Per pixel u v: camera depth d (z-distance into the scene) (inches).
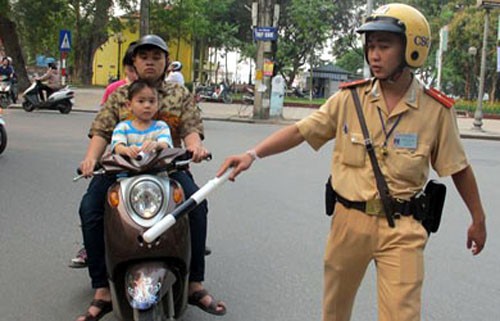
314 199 339.6
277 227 279.4
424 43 118.3
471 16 1873.8
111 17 1796.3
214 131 676.7
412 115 120.6
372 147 121.6
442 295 207.5
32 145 484.1
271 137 128.8
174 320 156.0
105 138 168.7
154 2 1841.8
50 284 202.5
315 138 128.5
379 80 122.0
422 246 119.8
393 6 119.6
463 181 125.9
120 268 145.6
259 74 885.8
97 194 160.4
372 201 121.3
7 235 250.7
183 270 149.1
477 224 128.5
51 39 1691.7
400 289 117.2
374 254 123.3
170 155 145.5
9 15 1225.4
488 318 189.6
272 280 212.7
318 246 253.1
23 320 175.9
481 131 890.1
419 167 120.5
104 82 2368.4
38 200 308.7
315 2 1738.4
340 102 126.2
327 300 132.7
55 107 795.4
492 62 1957.4
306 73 2235.5
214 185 123.9
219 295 198.2
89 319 160.6
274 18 883.4
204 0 1902.1
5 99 845.8
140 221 142.2
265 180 388.8
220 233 267.0
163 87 172.2
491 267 238.4
